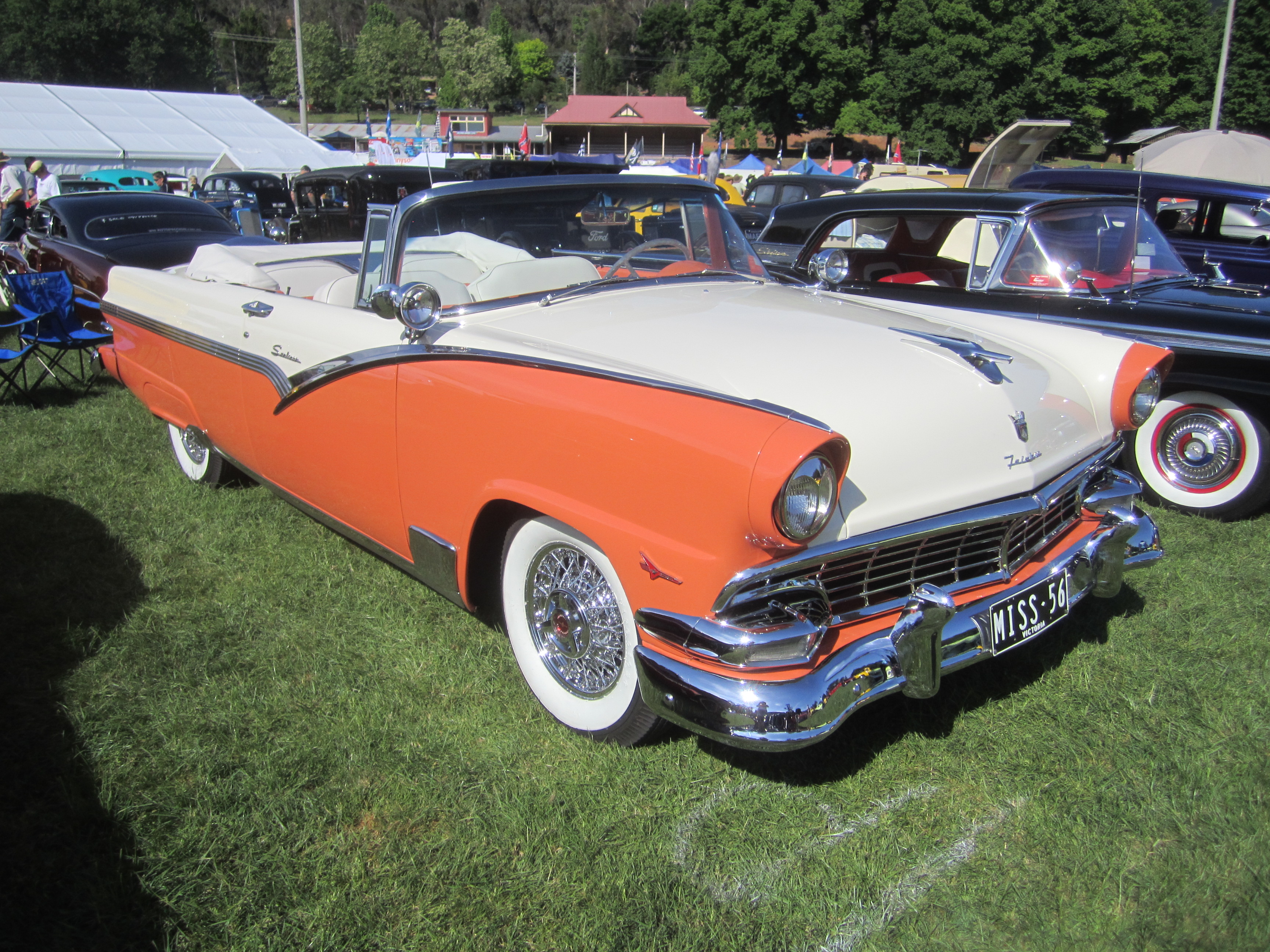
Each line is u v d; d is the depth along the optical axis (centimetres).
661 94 10925
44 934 188
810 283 529
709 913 194
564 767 243
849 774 239
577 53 11244
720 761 243
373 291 274
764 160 5575
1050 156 5078
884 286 512
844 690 207
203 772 238
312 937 188
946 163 4994
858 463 217
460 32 10519
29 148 2216
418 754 246
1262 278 633
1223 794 227
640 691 233
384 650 301
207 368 386
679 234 340
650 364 239
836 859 209
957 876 203
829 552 207
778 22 5116
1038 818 221
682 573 207
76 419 562
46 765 243
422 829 220
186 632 311
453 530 273
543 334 267
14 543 379
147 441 520
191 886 202
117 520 405
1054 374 285
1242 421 403
